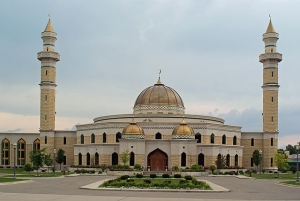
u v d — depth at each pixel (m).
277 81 114.62
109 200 38.56
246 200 40.50
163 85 118.56
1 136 122.56
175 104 113.94
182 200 39.16
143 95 115.81
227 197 43.62
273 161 112.94
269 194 48.25
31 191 47.81
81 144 111.19
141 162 98.81
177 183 56.41
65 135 117.12
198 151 102.62
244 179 80.75
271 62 114.69
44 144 114.12
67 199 39.19
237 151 111.31
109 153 104.31
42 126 114.38
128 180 58.25
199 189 51.84
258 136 116.12
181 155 99.38
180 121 109.12
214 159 102.12
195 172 90.19
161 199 39.75
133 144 99.19
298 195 47.19
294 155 164.50
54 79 116.00
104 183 54.94
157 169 99.94
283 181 73.56
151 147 100.38
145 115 109.38
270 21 117.12
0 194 43.53
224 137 110.56
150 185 52.69
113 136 106.19
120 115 112.06
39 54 114.19
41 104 114.69
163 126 105.31
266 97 114.81
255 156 111.94
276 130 113.81
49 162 102.00
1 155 122.25
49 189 51.09
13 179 67.06
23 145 122.56
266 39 116.06
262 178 83.56
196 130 105.69
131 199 39.47
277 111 114.19
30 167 100.44
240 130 115.50
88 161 108.75
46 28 115.75
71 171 103.06
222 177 87.56
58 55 115.81
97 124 109.19
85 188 52.09
